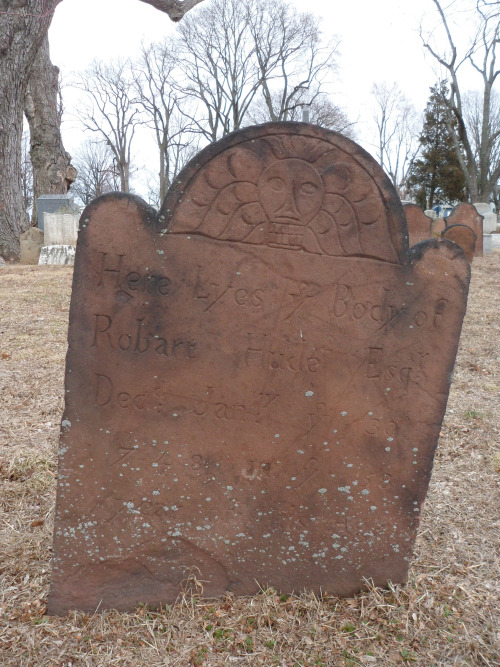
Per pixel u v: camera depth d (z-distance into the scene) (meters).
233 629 0.92
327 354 0.93
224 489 0.95
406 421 0.96
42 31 4.90
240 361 0.92
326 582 1.00
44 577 1.02
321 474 0.96
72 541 0.94
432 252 0.91
